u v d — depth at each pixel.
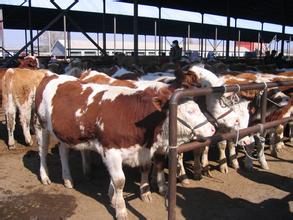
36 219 4.43
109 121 4.18
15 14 23.95
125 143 4.17
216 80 4.82
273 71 9.36
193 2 22.48
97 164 6.41
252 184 5.66
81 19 27.20
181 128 3.99
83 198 5.03
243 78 6.67
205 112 4.99
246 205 4.89
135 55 12.98
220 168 6.18
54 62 15.22
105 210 4.67
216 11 26.28
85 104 4.50
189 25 33.28
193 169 6.23
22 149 7.38
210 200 5.03
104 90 4.57
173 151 3.33
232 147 6.34
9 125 7.30
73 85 4.87
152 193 5.19
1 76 9.23
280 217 4.55
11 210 4.65
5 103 7.35
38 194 5.16
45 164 5.52
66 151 5.35
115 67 9.32
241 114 5.48
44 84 5.21
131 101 4.21
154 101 3.68
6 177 5.79
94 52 48.00
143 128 4.10
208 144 3.82
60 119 4.75
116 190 4.32
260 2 23.31
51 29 29.33
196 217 4.53
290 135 8.06
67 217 4.48
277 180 5.84
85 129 4.46
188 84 4.36
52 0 15.92
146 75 7.41
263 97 4.57
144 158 4.33
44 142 5.43
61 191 5.27
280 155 7.18
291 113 6.71
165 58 16.03
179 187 5.48
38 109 5.23
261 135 5.94
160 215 4.54
